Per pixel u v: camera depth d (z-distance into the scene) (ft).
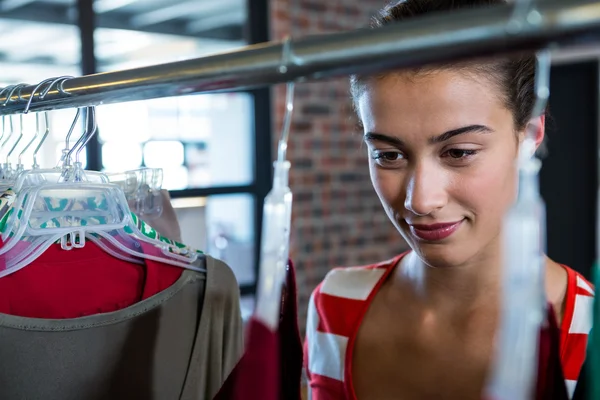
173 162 12.60
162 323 2.53
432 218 2.01
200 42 12.25
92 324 2.41
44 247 2.39
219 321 2.60
